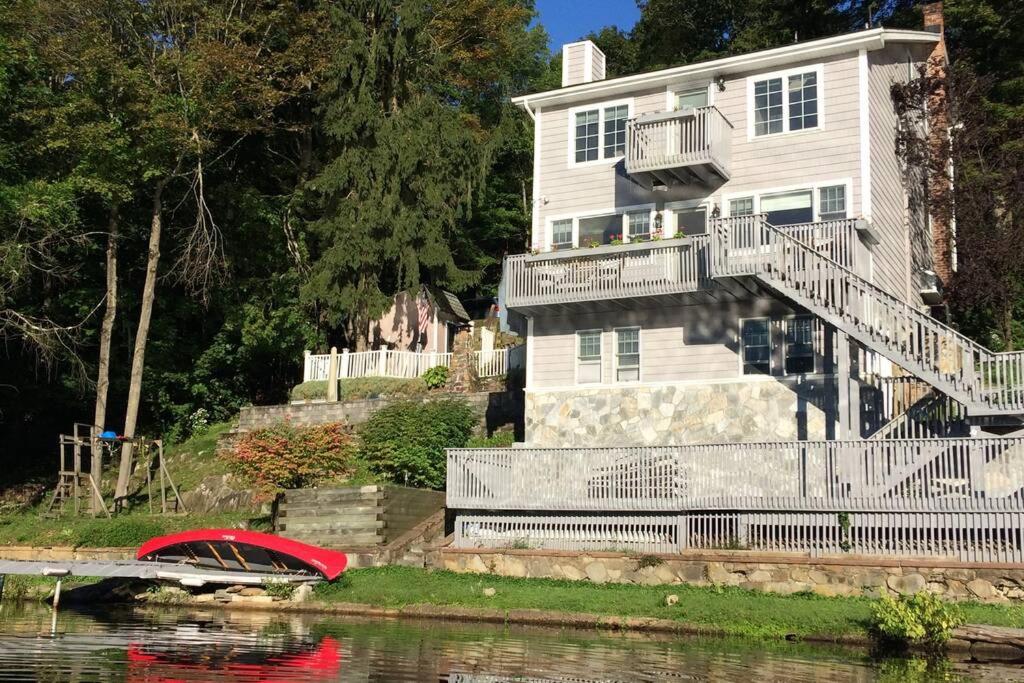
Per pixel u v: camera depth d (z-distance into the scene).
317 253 46.59
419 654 17.59
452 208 41.06
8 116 37.03
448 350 43.38
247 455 29.44
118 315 42.44
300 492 28.22
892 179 30.34
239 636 19.55
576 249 29.11
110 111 36.59
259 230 44.75
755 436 27.41
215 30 38.31
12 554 30.69
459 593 23.34
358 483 30.39
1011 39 46.84
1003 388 22.69
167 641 18.81
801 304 25.05
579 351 30.27
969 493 21.75
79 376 38.97
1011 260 33.00
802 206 28.41
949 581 21.28
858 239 25.89
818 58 28.83
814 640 19.42
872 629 19.22
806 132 28.69
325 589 24.44
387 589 23.97
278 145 48.47
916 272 32.09
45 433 42.78
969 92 35.72
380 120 40.69
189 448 39.22
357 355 38.19
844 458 23.08
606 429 29.28
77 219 38.12
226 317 42.88
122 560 26.53
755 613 20.50
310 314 44.12
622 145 31.22
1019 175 33.53
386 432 31.19
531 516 26.30
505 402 33.03
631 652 17.94
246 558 26.11
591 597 22.53
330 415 35.97
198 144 37.00
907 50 32.97
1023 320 38.00
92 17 35.72
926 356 23.97
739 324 28.23
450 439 31.23
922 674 16.02
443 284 41.19
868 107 28.17
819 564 22.42
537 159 32.47
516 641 19.16
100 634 19.64
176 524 31.05
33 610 23.59
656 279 27.84
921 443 22.34
